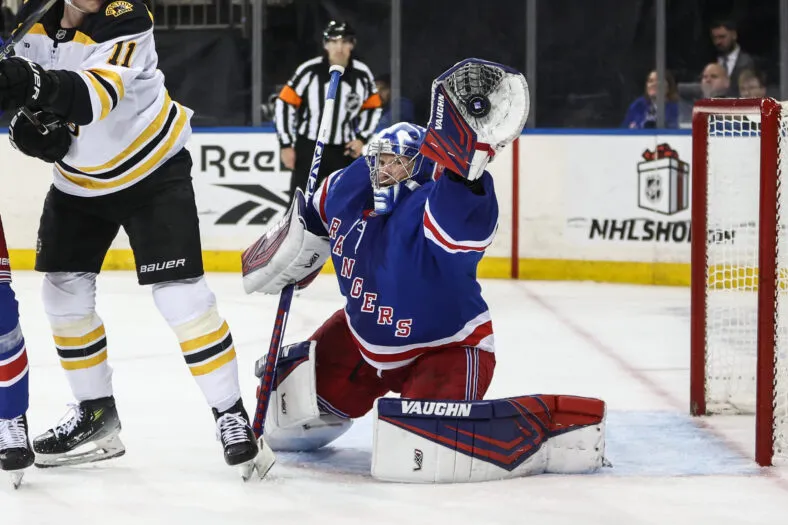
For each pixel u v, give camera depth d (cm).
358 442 1100
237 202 2691
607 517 846
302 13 2706
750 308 1866
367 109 2327
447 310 949
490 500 884
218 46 2755
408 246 927
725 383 1324
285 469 992
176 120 954
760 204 1022
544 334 1812
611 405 1291
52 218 973
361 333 969
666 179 2450
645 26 2578
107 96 848
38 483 937
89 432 993
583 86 2630
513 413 945
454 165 833
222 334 955
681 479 965
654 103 2544
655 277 2477
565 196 2538
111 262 2698
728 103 1129
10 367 907
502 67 811
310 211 1002
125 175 930
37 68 812
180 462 1011
